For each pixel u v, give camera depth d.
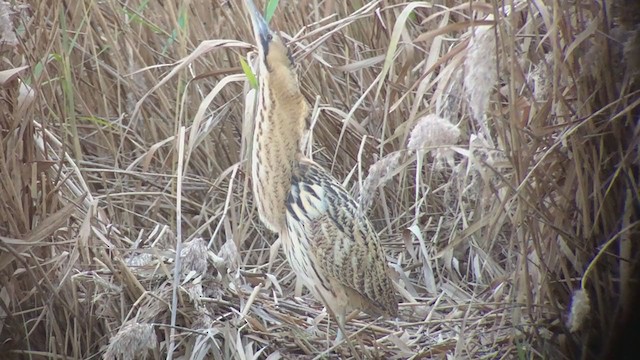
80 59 9.39
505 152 6.84
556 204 7.10
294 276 8.65
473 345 7.41
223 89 9.45
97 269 7.62
